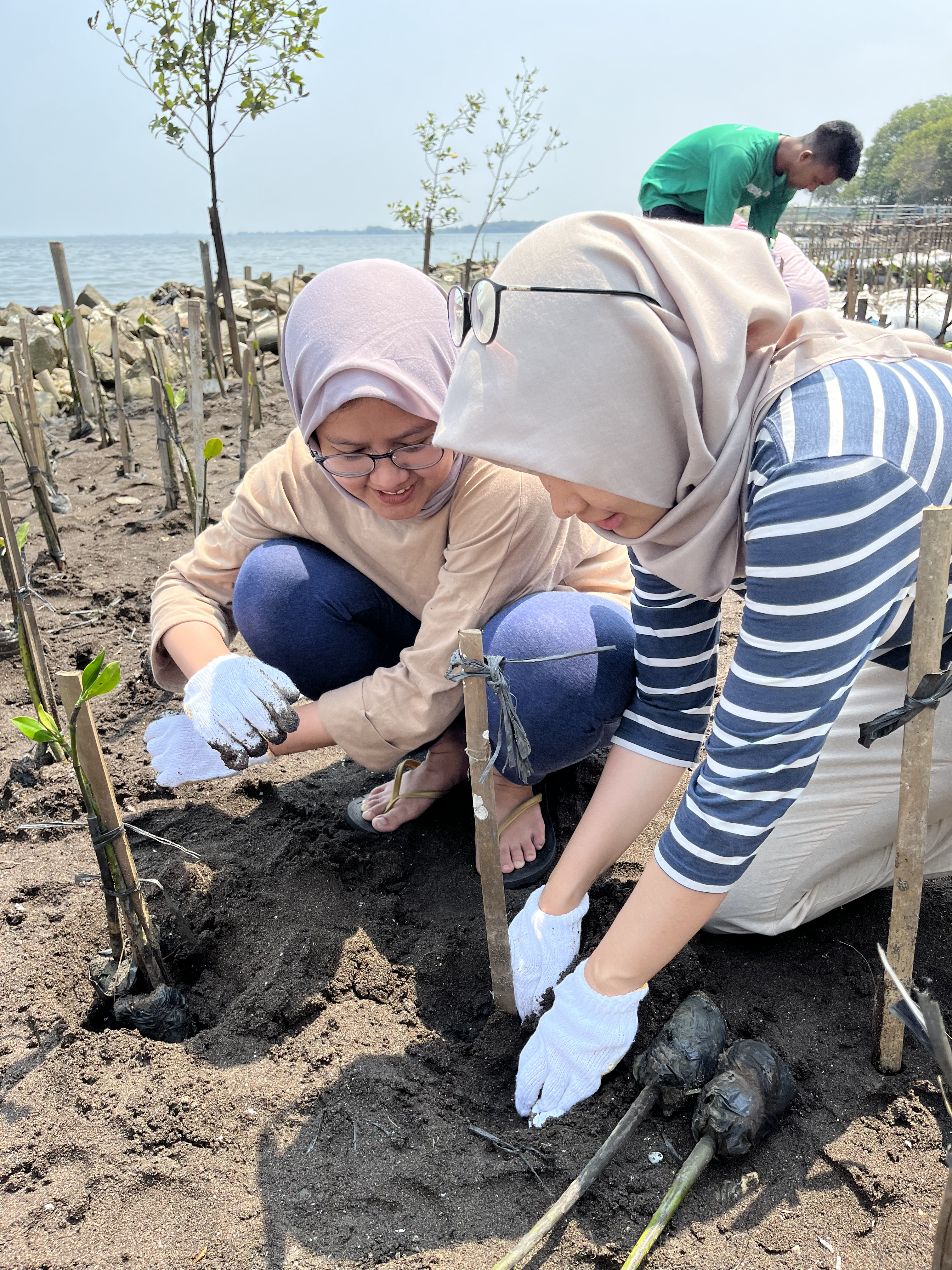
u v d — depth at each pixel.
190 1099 1.62
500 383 1.30
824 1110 1.60
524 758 1.62
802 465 1.19
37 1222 1.45
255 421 5.84
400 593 2.20
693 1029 1.62
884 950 1.92
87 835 2.35
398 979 1.92
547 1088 1.61
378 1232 1.43
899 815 1.49
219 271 6.93
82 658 3.17
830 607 1.22
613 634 1.96
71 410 6.66
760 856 1.82
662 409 1.28
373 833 2.30
